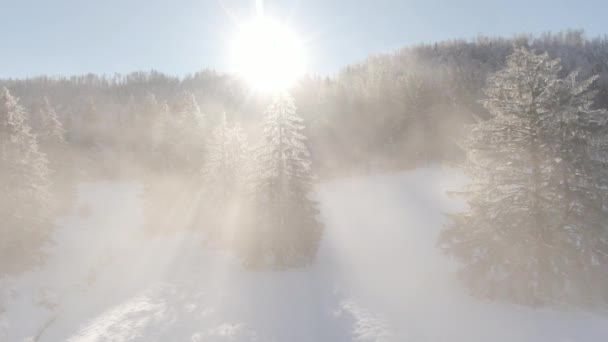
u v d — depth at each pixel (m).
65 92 142.88
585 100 13.66
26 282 23.66
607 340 11.50
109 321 18.06
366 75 109.00
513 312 14.08
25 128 28.19
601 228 13.12
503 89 14.74
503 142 14.69
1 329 17.89
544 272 13.99
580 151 13.16
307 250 23.42
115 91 151.75
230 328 15.93
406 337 13.60
